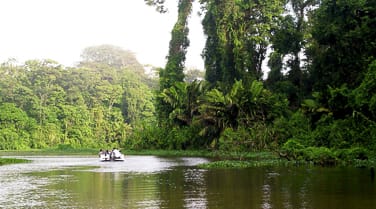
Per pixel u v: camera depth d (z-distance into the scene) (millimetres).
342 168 21094
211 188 13930
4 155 52125
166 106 55281
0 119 75062
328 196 11562
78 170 23750
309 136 30562
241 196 11953
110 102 92438
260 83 41375
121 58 118500
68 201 11656
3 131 73250
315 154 24000
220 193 12680
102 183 16125
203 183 15484
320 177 16547
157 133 54969
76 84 91500
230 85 47844
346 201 10734
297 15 46219
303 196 11633
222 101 42656
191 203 10977
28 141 75500
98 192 13438
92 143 81250
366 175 17109
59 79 90438
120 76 99312
